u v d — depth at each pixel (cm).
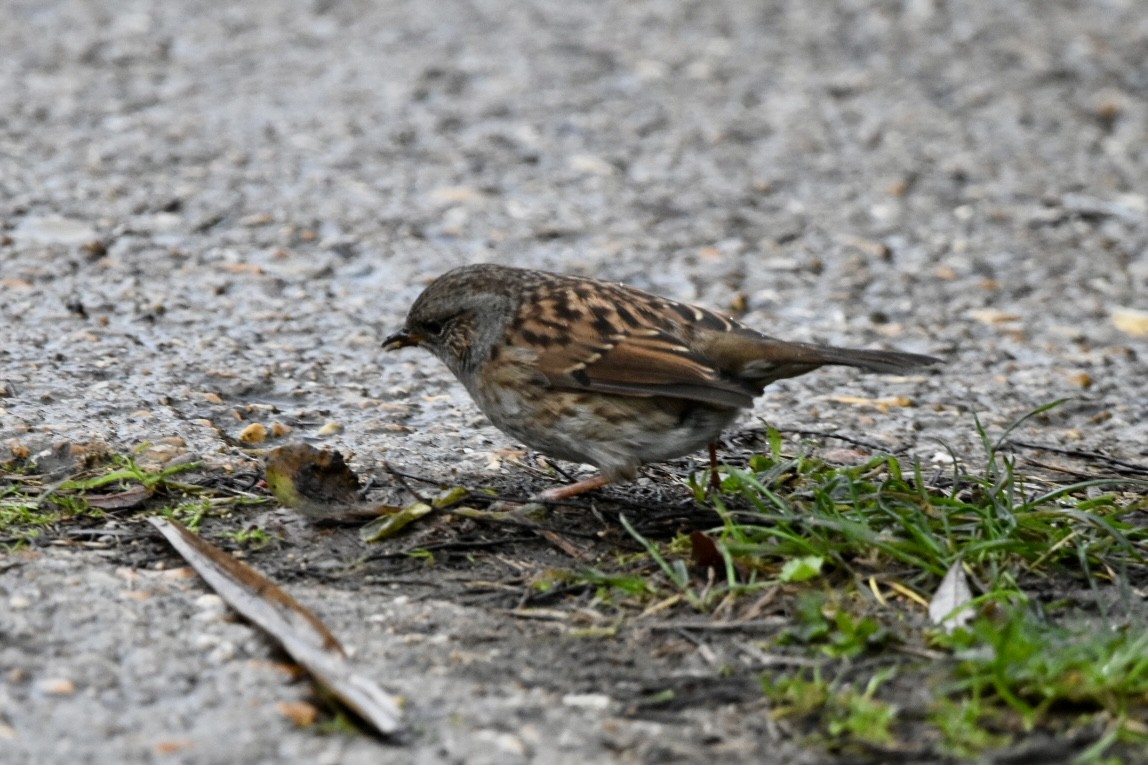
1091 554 864
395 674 738
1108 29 2405
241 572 805
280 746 670
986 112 2048
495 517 904
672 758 678
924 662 753
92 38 2144
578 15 2381
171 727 681
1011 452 1116
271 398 1158
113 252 1456
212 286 1393
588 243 1580
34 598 790
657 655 767
